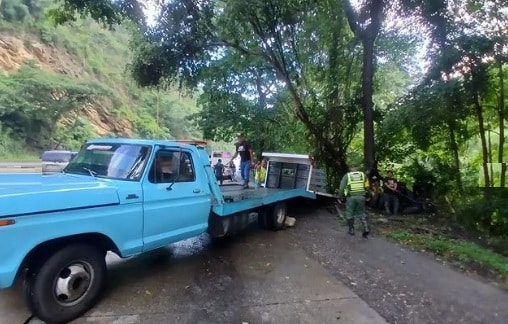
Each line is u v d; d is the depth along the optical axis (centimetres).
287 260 642
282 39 1280
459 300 495
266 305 455
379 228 927
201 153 607
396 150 1347
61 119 5269
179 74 1332
